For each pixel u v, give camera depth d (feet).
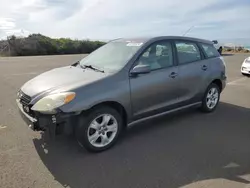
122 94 12.00
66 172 10.06
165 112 14.52
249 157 11.41
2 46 91.86
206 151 11.97
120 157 11.33
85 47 111.75
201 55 16.70
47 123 10.44
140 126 14.97
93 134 11.59
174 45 14.99
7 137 13.04
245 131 14.48
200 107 17.51
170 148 12.23
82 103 10.78
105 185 9.27
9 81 28.50
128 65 12.62
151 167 10.52
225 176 9.89
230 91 25.02
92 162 10.87
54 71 14.03
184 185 9.30
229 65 49.52
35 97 10.96
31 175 9.77
